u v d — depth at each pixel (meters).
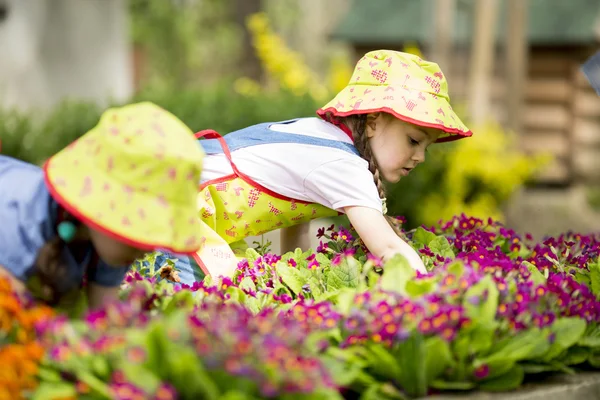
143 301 3.21
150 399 2.46
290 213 4.09
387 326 2.93
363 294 3.05
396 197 10.32
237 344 2.57
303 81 13.91
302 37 31.61
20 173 3.05
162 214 2.81
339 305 3.19
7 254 2.91
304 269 3.85
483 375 3.07
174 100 10.18
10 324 2.77
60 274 2.95
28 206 2.95
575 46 16.39
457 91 15.71
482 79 13.32
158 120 2.90
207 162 4.11
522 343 3.15
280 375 2.51
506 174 11.27
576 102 16.55
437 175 10.70
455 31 15.66
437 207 10.62
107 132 2.87
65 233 2.93
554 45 16.41
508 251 4.56
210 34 29.27
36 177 3.04
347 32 16.50
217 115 9.79
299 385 2.51
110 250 2.97
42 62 12.94
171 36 26.97
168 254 4.05
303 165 3.92
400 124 3.93
